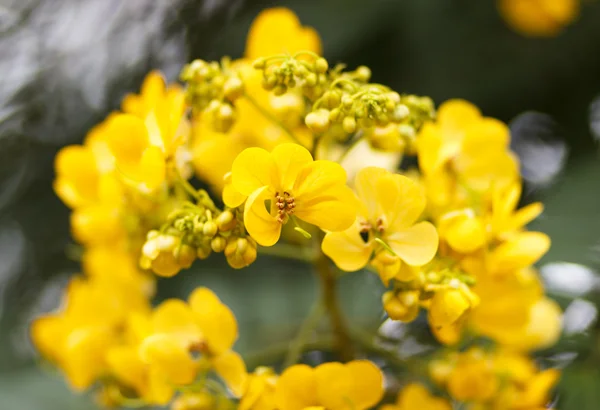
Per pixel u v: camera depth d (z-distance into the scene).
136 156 0.56
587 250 0.66
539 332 0.62
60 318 0.63
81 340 0.62
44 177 0.73
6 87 0.73
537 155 0.75
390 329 0.67
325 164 0.53
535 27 0.74
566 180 0.69
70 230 0.74
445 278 0.55
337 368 0.54
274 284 0.69
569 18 0.74
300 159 0.53
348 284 0.68
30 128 0.73
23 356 0.71
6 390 0.67
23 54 0.74
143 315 0.61
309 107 0.59
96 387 0.67
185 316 0.59
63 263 0.75
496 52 0.74
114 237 0.61
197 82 0.57
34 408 0.67
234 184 0.53
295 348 0.60
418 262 0.54
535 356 0.65
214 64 0.57
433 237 0.54
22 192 0.73
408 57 0.74
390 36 0.75
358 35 0.73
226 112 0.56
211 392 0.58
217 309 0.57
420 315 0.67
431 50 0.74
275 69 0.55
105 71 0.73
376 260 0.54
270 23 0.61
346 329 0.60
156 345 0.57
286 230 0.61
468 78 0.74
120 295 0.63
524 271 0.60
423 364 0.60
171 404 0.66
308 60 0.61
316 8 0.75
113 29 0.75
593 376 0.64
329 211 0.53
